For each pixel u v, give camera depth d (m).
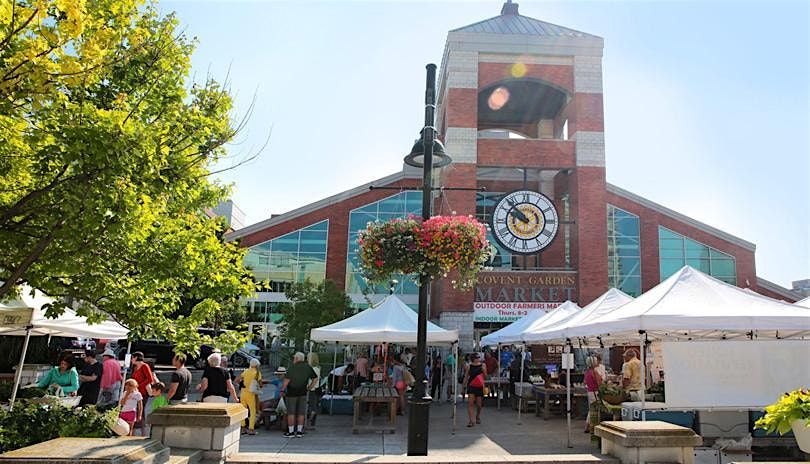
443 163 8.95
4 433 6.89
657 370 14.44
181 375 10.98
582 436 13.33
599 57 29.55
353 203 32.12
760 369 9.42
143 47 7.59
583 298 27.00
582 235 27.70
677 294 10.82
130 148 5.45
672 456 5.60
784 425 5.71
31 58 5.03
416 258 7.81
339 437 12.77
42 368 16.08
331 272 31.41
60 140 5.30
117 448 4.52
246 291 9.30
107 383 12.68
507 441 12.62
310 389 13.13
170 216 8.67
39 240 6.15
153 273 7.49
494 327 27.75
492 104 32.25
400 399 17.19
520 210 26.30
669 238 31.19
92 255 6.75
